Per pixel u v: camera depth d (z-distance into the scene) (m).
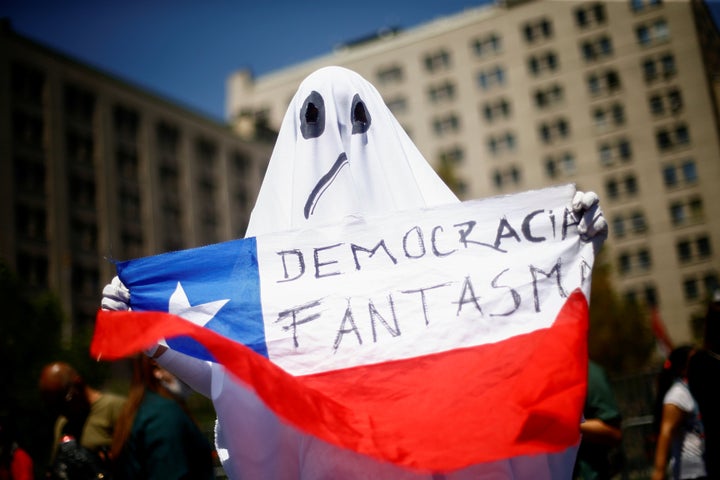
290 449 2.96
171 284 3.18
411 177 3.55
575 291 3.00
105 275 47.41
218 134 58.28
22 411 16.53
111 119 49.84
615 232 56.69
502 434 2.62
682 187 53.47
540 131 61.31
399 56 67.88
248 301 3.14
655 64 54.84
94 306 46.16
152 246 50.75
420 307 3.07
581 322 2.89
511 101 62.78
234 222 58.19
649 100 55.09
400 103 67.25
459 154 64.56
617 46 56.62
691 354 4.64
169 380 3.90
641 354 37.62
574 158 59.19
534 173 61.44
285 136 3.66
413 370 2.91
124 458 3.13
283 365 3.01
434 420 2.69
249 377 2.62
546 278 3.08
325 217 3.35
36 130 45.16
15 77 44.28
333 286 3.15
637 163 55.62
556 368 2.75
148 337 2.62
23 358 23.23
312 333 3.06
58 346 24.52
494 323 3.01
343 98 3.57
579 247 3.14
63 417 4.73
